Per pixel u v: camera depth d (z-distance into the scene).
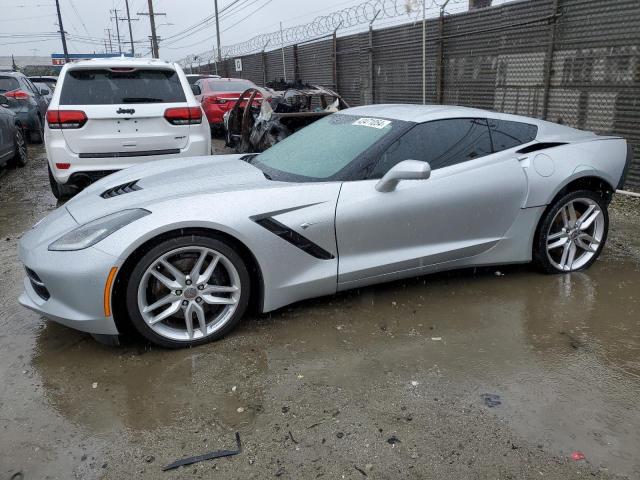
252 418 2.53
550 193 3.92
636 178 6.63
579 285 4.03
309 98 9.44
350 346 3.17
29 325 3.49
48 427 2.48
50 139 5.65
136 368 2.96
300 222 3.23
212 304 3.17
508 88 8.59
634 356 3.05
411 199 3.47
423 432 2.41
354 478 2.15
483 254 3.87
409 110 3.95
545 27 7.66
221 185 3.39
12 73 12.78
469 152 3.77
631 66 6.46
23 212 6.49
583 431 2.42
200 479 2.16
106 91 5.82
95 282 2.86
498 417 2.51
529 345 3.17
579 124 7.27
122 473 2.20
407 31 11.15
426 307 3.68
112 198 3.39
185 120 5.96
